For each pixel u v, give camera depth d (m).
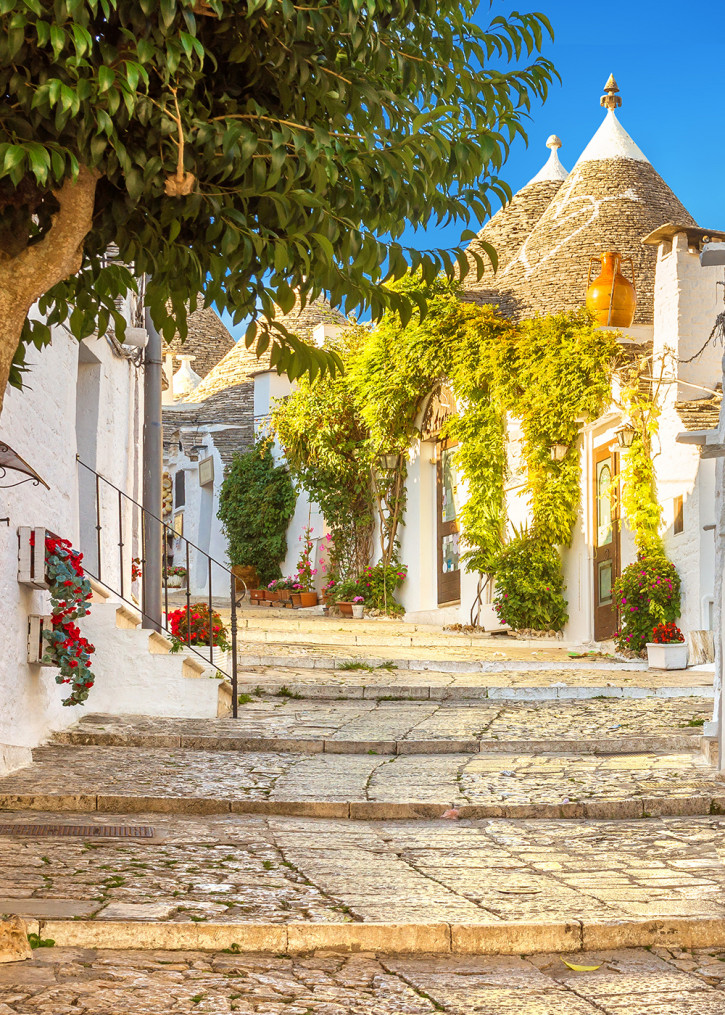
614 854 6.39
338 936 4.79
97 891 5.18
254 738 9.36
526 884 5.67
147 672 10.45
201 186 4.75
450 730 9.95
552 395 16.27
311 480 22.91
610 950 4.93
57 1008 3.86
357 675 12.88
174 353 35.50
